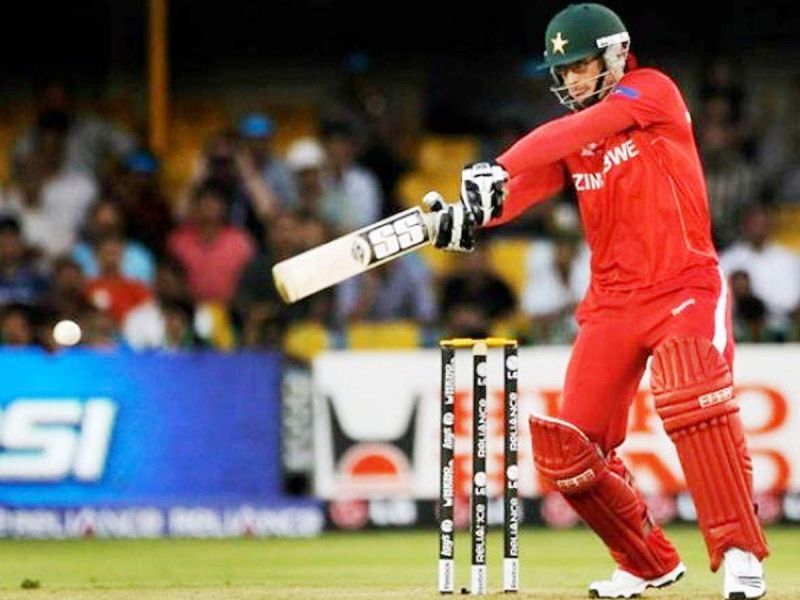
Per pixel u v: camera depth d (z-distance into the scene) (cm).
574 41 2630
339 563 3791
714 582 3158
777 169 5975
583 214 2672
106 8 6325
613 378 2661
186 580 3388
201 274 5466
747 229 5462
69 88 6322
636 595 2738
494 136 6125
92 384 4516
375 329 5031
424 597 2698
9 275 5194
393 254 2538
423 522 4566
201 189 5491
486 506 2675
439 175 6066
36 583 3061
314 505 4550
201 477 4544
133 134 6119
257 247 5559
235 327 5100
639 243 2614
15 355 4484
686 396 2558
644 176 2597
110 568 3706
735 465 2577
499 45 6400
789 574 3428
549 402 4512
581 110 2680
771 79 6406
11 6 6300
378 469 4566
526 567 3616
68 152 5869
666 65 6456
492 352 4503
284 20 6412
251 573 3566
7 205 5678
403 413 4569
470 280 5191
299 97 6425
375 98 6034
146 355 4541
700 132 5919
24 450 4484
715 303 2603
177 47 6388
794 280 5434
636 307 2623
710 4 6400
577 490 2672
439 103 6303
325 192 5656
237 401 4562
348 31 6425
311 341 5003
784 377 4528
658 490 4497
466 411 4434
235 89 6406
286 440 4569
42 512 4478
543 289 5381
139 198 5516
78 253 5409
